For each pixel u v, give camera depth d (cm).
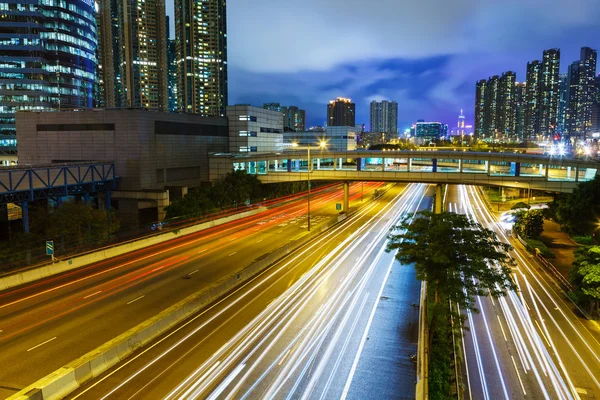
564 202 5700
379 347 2502
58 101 13375
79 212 4912
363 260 4516
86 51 14338
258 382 2091
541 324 3139
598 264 3253
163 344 2514
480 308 3431
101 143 7312
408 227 2767
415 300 3303
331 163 12725
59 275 3803
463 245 2569
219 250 4794
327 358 2355
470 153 6712
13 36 12812
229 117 9975
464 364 2555
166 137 7756
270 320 2878
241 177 8000
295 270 4100
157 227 5859
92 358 2173
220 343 2527
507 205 9219
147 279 3678
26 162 7888
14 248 4247
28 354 2347
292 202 9588
